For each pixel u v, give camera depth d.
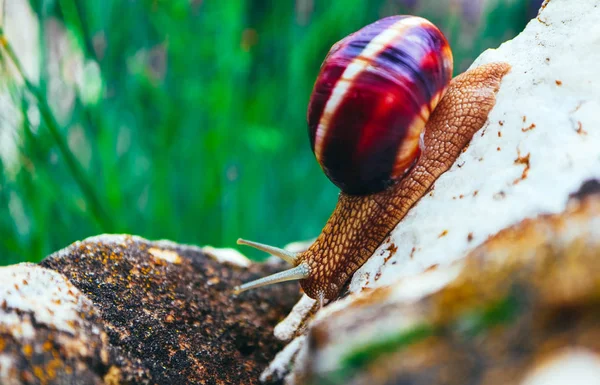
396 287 0.16
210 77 0.31
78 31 0.29
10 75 0.27
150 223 0.31
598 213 0.15
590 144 0.18
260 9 0.37
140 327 0.19
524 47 0.20
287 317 0.21
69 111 0.31
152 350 0.19
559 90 0.19
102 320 0.18
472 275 0.15
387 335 0.15
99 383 0.17
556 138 0.18
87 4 0.29
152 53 0.34
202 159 0.31
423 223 0.19
